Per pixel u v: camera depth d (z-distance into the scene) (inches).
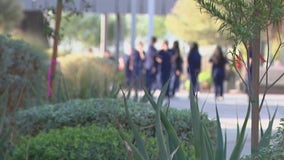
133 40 2805.1
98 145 631.2
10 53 1006.4
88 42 5206.7
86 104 781.9
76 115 766.5
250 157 585.0
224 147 524.1
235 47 596.7
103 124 756.0
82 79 1369.3
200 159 501.4
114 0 2876.5
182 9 3772.1
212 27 3742.6
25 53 1050.1
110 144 631.2
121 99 820.0
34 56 1077.8
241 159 597.0
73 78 1418.6
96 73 1454.2
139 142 510.0
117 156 628.1
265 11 576.1
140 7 3009.4
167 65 2261.3
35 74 1081.4
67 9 1158.3
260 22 581.9
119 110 759.1
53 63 1097.4
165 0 3075.8
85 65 1481.3
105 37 4163.4
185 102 1875.0
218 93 2239.2
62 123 768.9
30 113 785.6
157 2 3078.2
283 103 1856.5
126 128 754.8
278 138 585.6
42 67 1100.5
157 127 493.0
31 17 2620.6
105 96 1072.8
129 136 642.2
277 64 2559.1
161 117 505.0
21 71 1045.8
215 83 2234.3
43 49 1189.1
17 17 2829.7
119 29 3804.1
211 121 757.3
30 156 636.7
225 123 1334.9
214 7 588.4
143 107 780.0
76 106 780.6
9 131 675.4
